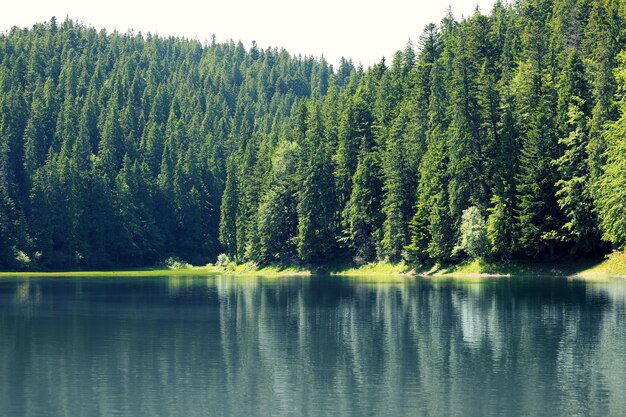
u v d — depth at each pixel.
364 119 128.12
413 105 119.50
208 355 41.09
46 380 35.53
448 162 103.88
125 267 183.38
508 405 30.67
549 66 105.50
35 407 31.08
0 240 164.12
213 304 67.94
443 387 33.59
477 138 101.69
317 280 105.31
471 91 102.00
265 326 51.75
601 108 86.69
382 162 117.75
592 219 88.56
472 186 100.81
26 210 182.50
